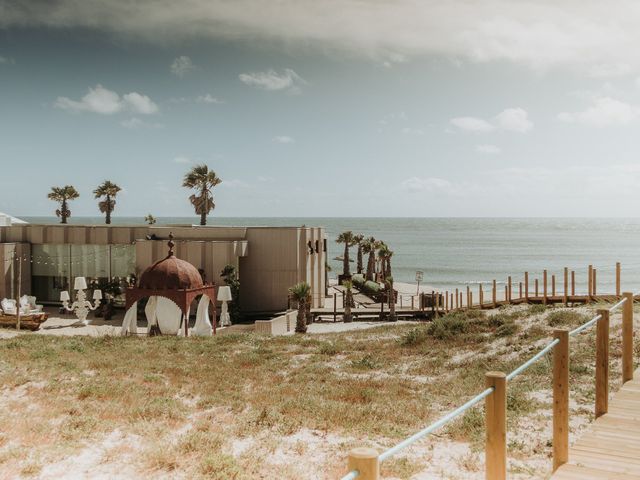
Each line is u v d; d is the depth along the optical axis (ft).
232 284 153.38
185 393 50.98
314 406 44.83
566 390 20.29
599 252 558.97
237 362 70.54
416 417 42.55
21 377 54.44
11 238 174.50
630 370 30.17
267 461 31.89
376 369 68.74
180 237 167.12
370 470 9.70
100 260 171.01
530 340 74.59
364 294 224.12
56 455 32.09
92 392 47.98
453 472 29.99
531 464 30.27
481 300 128.26
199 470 29.66
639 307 78.48
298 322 131.54
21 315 134.62
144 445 34.22
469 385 55.36
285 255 164.55
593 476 18.93
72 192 273.33
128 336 101.76
